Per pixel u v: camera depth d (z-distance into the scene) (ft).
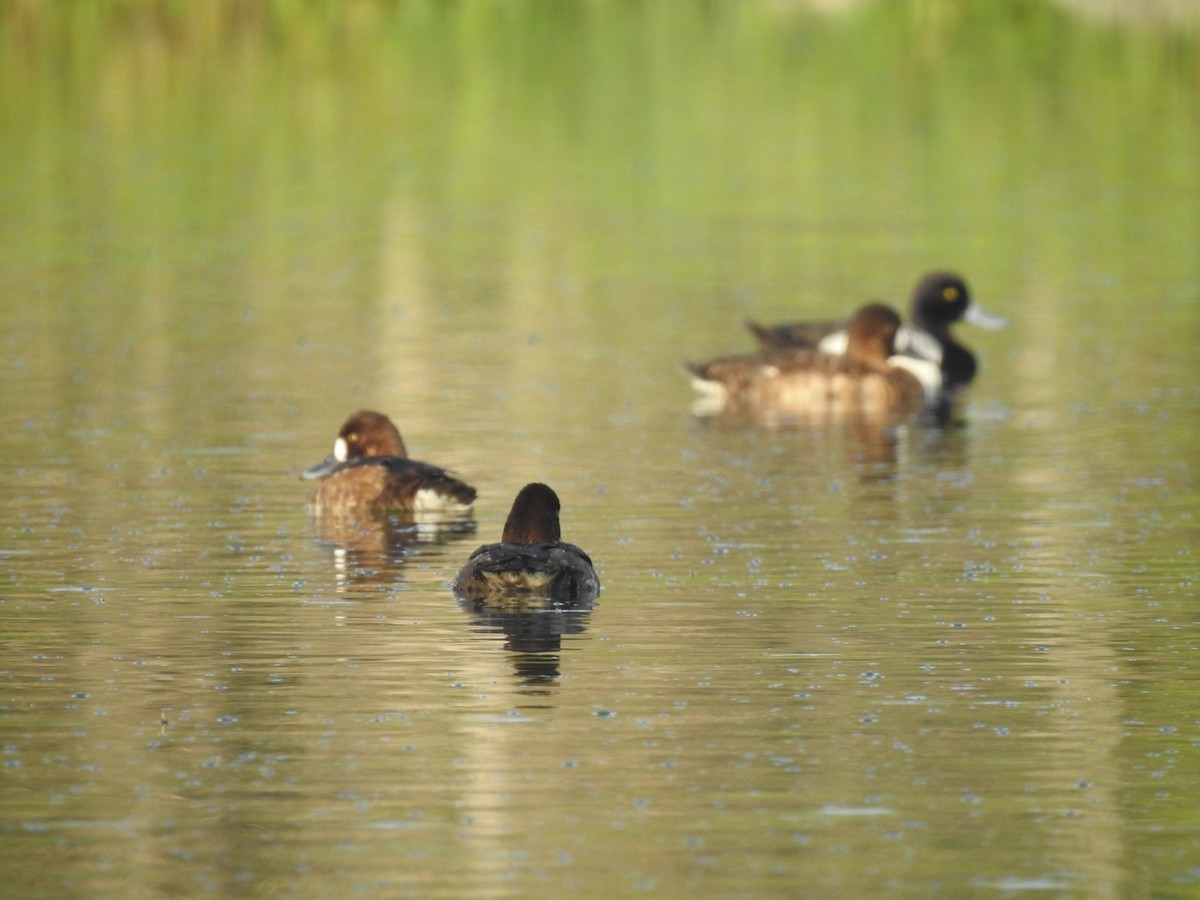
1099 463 72.23
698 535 61.00
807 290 110.73
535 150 161.68
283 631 49.88
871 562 57.47
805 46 212.43
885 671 46.65
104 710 43.83
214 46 207.31
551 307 105.70
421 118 175.63
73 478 68.49
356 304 105.81
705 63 203.82
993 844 36.83
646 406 83.25
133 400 82.17
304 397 83.30
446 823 37.65
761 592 53.88
